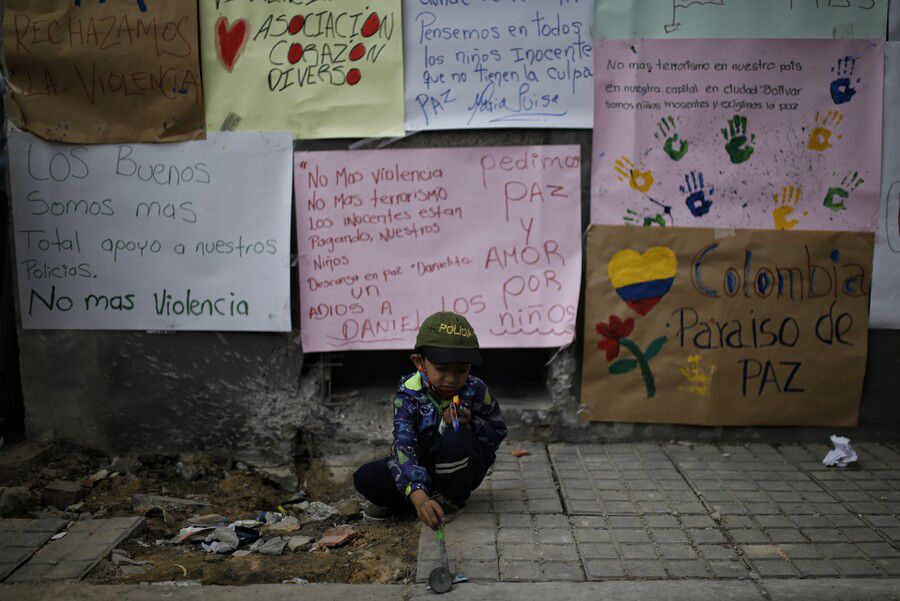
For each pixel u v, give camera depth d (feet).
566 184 13.62
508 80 13.38
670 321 14.01
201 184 13.51
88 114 13.38
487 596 9.32
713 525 11.16
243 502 12.97
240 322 13.75
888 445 14.29
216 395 13.99
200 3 13.09
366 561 10.52
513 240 13.74
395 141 13.48
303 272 13.71
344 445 14.17
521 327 13.92
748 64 13.41
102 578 9.98
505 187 13.64
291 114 13.37
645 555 10.28
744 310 13.94
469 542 10.62
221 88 13.32
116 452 14.14
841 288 13.92
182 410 14.05
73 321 13.85
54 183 13.55
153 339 13.88
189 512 12.44
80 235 13.67
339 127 13.41
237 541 11.19
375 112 13.39
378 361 15.72
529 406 14.32
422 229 13.71
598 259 13.84
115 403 14.03
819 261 13.84
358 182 13.56
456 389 10.56
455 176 13.58
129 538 11.16
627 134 13.57
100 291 13.78
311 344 13.85
